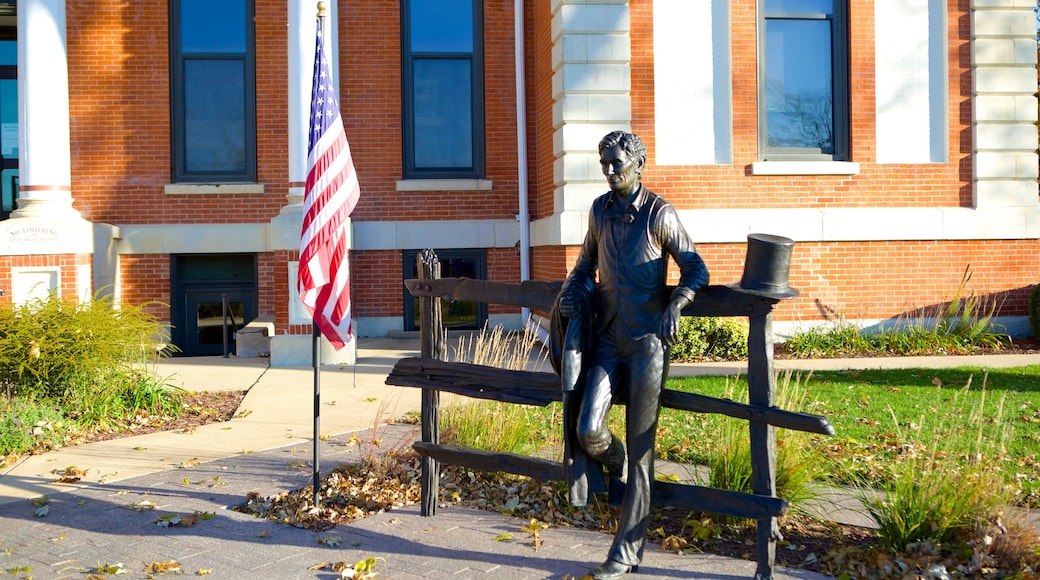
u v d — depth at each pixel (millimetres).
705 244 13094
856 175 13359
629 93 12953
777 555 5043
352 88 15773
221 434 8258
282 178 15633
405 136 16000
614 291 4680
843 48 13469
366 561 4941
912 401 8727
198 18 15516
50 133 13031
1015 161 13547
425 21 16000
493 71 16047
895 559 4820
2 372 8602
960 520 4980
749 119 13172
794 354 12484
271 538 5449
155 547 5309
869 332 13344
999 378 10055
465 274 16156
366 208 15852
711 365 11438
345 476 6664
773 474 4559
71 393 8719
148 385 9422
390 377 5906
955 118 13539
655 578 4742
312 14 12773
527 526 5605
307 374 11680
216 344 15742
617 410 7805
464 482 6500
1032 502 5598
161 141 15367
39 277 12766
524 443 6934
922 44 13492
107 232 14664
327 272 6250
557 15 12984
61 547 5328
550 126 14086
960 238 13453
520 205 15422
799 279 13250
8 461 7230
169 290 15391
